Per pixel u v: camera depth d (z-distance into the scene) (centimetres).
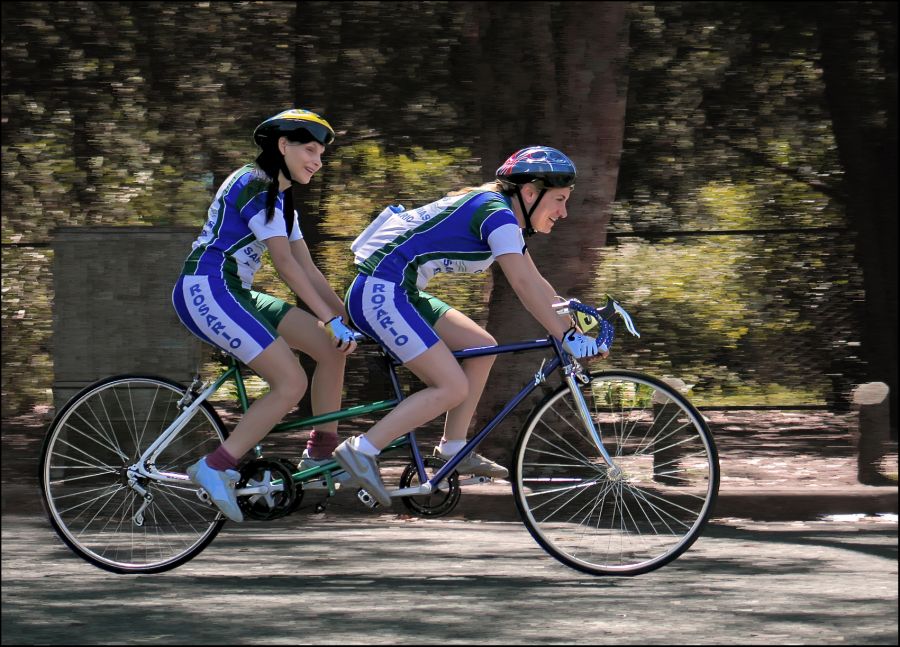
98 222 1496
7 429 1380
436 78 1420
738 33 1527
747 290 1454
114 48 1404
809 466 1135
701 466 818
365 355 666
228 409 809
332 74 1417
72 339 934
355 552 740
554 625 555
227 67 1445
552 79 1028
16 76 1406
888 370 1444
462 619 567
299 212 1435
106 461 856
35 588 635
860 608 593
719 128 1638
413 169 1466
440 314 657
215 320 636
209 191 1498
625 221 1647
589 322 649
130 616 572
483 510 872
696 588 638
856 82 1459
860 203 1454
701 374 1483
